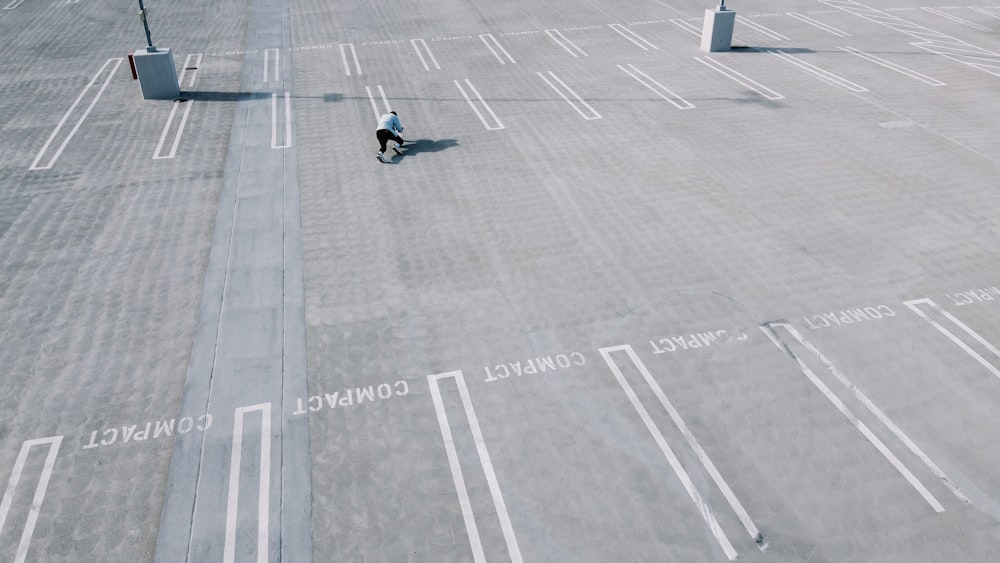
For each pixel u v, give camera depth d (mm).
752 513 7066
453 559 6637
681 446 7809
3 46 21375
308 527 6949
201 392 8555
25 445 7852
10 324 9711
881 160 13969
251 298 10219
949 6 24891
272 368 8922
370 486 7359
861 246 11211
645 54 20266
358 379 8734
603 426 8055
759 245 11289
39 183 13453
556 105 16891
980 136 14883
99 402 8422
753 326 9539
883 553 6652
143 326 9672
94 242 11578
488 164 14078
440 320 9727
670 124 15742
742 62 19500
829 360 8945
